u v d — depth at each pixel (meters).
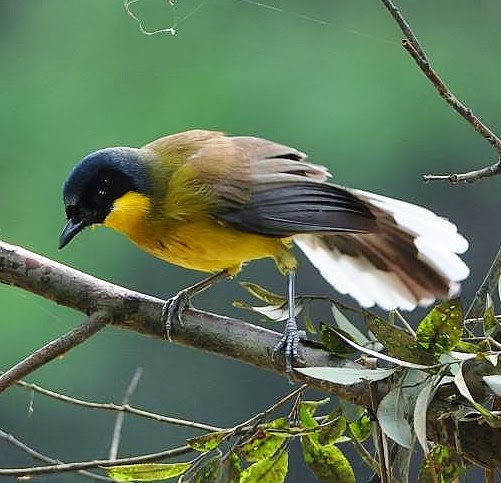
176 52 12.43
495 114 12.08
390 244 8.03
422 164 11.88
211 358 11.09
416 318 10.59
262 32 12.40
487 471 6.65
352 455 10.52
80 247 12.00
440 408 6.38
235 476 6.89
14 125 12.25
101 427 10.98
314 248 8.30
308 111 12.17
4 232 12.10
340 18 12.32
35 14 12.43
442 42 12.23
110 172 8.14
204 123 12.28
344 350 6.67
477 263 11.20
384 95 12.09
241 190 7.97
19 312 11.91
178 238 8.12
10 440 7.99
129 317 7.03
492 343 6.49
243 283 7.55
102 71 12.40
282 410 10.84
